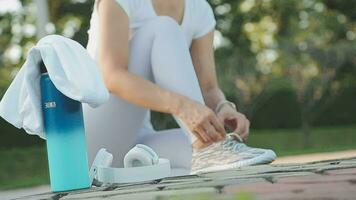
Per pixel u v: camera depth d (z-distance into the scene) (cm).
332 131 2058
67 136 225
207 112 262
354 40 1966
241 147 265
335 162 247
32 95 224
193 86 269
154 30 274
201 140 267
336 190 168
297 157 1088
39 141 1862
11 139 1841
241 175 220
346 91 2209
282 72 1995
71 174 225
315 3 2006
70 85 220
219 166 263
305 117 1881
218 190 185
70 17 1839
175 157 289
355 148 1285
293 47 1891
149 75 283
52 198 207
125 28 278
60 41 227
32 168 1488
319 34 1992
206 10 309
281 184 187
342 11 2027
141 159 245
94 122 287
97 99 221
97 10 290
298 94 1898
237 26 1909
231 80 1862
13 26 1864
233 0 1892
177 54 269
